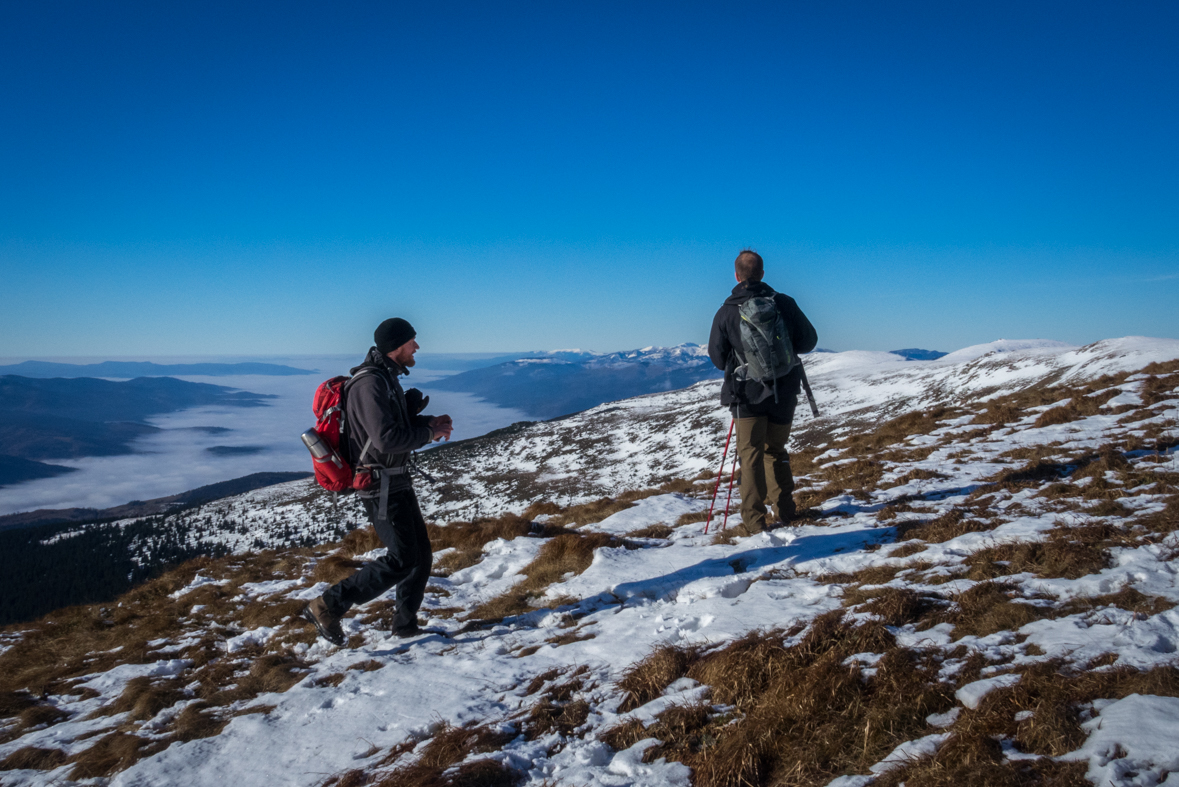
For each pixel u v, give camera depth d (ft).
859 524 22.75
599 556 22.54
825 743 10.01
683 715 11.72
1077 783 7.63
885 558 18.75
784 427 23.12
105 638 23.06
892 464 32.83
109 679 18.52
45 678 19.48
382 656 17.39
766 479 24.64
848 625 13.78
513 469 381.81
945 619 13.65
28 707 17.54
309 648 18.81
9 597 422.00
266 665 17.62
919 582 16.06
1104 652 10.67
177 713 15.76
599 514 33.22
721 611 16.43
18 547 567.59
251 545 447.42
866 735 9.87
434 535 31.42
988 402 54.70
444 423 17.37
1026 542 17.21
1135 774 7.50
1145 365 58.70
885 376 278.67
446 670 15.78
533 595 21.09
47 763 14.10
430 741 12.49
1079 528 17.78
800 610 15.58
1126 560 14.99
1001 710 9.63
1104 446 28.73
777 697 11.51
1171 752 7.65
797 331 22.07
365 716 13.87
